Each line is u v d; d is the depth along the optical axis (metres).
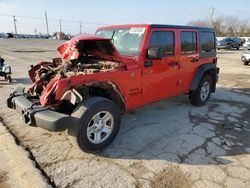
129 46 4.41
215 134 4.38
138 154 3.63
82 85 3.46
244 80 9.74
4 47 27.50
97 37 3.74
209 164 3.41
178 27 4.95
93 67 4.02
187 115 5.36
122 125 4.70
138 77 4.19
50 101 3.42
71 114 3.39
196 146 3.91
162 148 3.82
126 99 4.11
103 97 3.68
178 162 3.44
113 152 3.66
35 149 3.67
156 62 4.48
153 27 4.34
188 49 5.32
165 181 3.02
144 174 3.14
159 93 4.76
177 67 5.04
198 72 5.68
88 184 2.91
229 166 3.37
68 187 2.86
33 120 3.30
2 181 2.96
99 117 3.56
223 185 2.97
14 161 3.34
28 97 3.91
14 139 3.94
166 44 4.68
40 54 19.80
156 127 4.64
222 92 7.64
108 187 2.87
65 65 4.10
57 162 3.35
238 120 5.12
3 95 6.54
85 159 3.45
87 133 3.43
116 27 4.86
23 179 2.98
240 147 3.92
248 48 15.33
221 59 19.16
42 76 4.12
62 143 3.87
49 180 2.97
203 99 6.05
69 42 4.00
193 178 3.09
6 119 4.78
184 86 5.44
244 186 2.96
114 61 4.19
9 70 8.26
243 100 6.70
